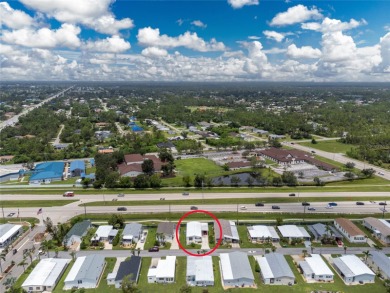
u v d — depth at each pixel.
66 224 109.00
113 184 148.00
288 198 134.38
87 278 78.94
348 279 80.50
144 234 105.31
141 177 148.50
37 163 196.25
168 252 94.38
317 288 78.31
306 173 171.75
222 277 82.25
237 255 89.19
